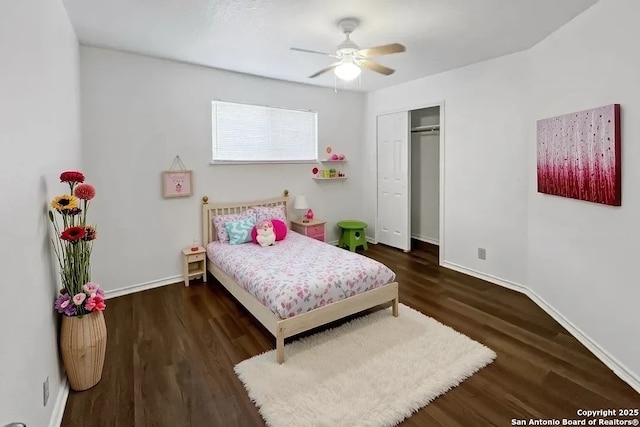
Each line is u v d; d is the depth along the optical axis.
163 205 3.82
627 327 2.16
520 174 3.50
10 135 1.35
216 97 4.06
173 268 3.94
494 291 3.63
